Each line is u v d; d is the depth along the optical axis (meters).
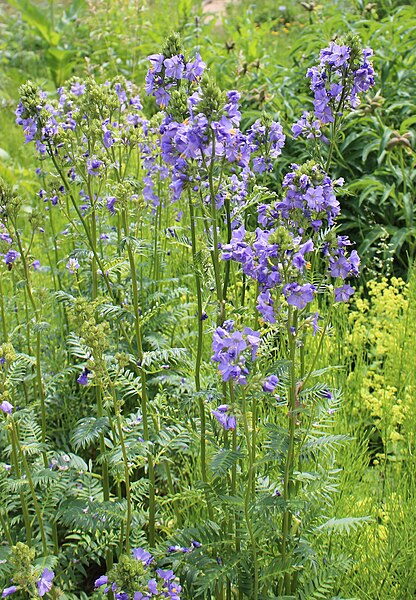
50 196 4.24
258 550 2.86
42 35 12.27
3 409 2.71
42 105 3.50
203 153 2.63
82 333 2.71
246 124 7.36
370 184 6.36
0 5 17.47
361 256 6.19
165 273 5.21
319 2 12.63
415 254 6.32
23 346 4.52
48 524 3.38
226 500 2.63
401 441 4.36
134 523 3.10
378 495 3.86
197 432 3.15
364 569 3.25
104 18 12.53
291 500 2.66
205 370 3.86
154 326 4.06
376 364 5.16
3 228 3.88
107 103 3.59
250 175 3.40
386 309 5.13
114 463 3.18
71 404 4.44
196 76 2.84
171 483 3.66
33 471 3.28
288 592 2.95
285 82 7.96
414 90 7.53
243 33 10.77
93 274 3.56
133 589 2.49
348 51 3.13
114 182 4.03
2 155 8.54
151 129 4.54
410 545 3.35
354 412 4.42
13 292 4.89
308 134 3.37
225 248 2.58
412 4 10.99
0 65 13.84
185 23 12.34
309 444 2.90
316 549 3.28
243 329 2.51
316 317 2.58
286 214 2.81
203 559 2.80
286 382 2.85
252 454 2.73
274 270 2.50
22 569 2.51
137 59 11.59
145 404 3.16
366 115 6.80
